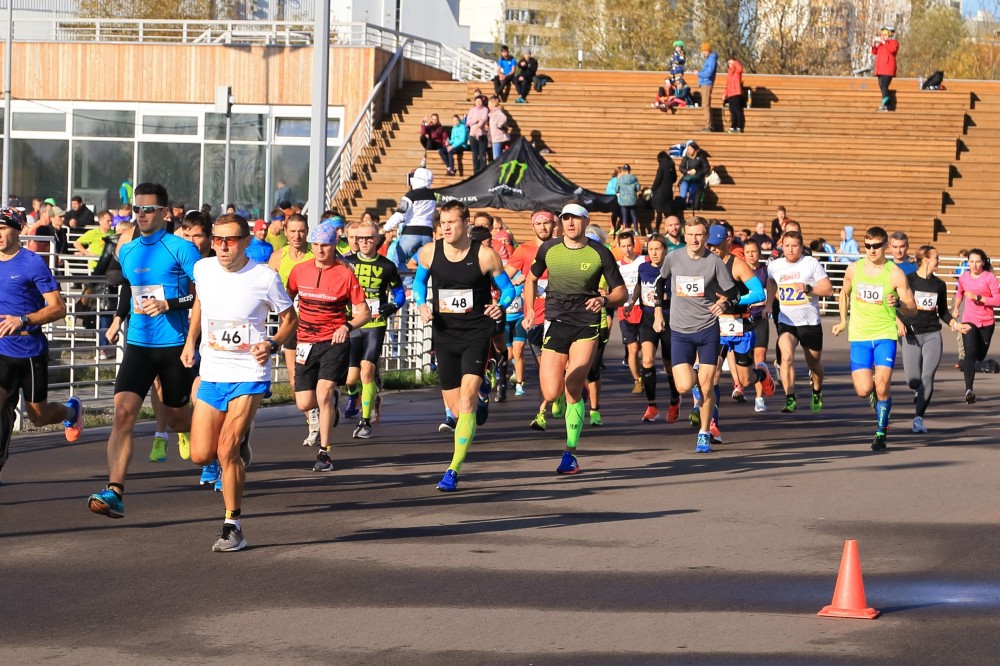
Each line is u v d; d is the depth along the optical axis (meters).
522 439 14.58
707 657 6.37
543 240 12.75
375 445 13.91
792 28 72.19
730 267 13.75
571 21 73.75
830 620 7.09
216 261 8.72
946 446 14.30
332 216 18.17
